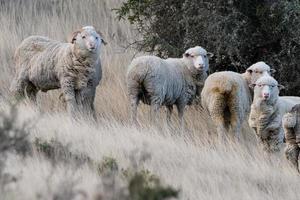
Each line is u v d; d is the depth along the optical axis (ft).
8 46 254.06
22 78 198.29
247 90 182.80
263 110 169.78
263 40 219.20
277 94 169.37
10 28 272.92
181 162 142.51
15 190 90.79
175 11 221.25
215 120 179.83
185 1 212.23
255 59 224.33
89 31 185.26
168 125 188.55
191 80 192.24
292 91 220.64
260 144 174.40
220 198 120.67
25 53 198.29
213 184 127.24
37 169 108.68
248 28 217.56
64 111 197.06
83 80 188.65
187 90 192.24
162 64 184.85
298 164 167.84
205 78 194.18
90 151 135.13
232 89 178.60
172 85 187.52
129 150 140.67
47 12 289.12
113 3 292.20
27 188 95.50
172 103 191.11
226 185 129.59
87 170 115.85
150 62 183.42
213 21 210.79
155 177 112.27
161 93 183.93
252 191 129.90
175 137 173.99
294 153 161.48
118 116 202.39
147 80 183.01
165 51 223.71
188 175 130.93
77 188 100.99
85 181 107.45
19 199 87.86
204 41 216.54
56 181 102.94
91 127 165.17
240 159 153.38
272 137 171.94
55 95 213.25
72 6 289.33
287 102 173.68
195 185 125.39
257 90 169.58
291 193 135.33
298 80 215.92
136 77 183.83
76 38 186.09
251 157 159.12
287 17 206.49
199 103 208.44
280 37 216.33
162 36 223.71
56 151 126.11
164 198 84.12
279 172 150.92
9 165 108.06
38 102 205.77
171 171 132.46
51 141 130.52
